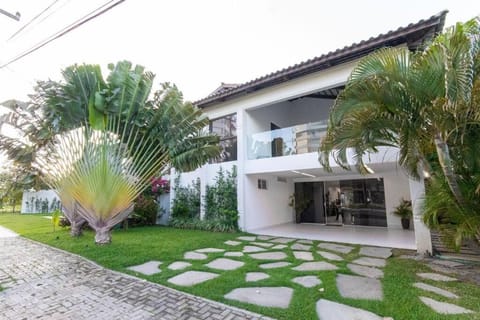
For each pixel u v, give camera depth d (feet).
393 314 10.52
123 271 16.52
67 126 22.90
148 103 24.48
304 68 27.07
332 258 19.53
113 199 23.41
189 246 23.30
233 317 10.65
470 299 11.96
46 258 20.01
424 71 12.29
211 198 35.22
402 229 32.48
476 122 12.00
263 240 26.78
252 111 36.37
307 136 29.37
